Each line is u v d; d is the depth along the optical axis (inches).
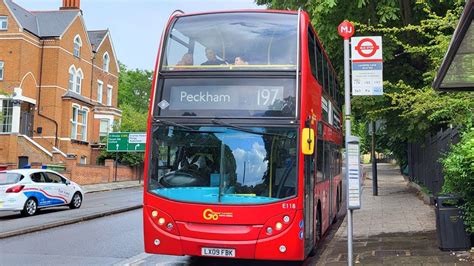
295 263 371.2
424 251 339.6
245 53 320.8
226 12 340.5
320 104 390.6
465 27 246.5
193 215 301.7
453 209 335.6
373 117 653.9
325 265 319.3
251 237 295.1
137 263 366.3
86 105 1685.5
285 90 311.9
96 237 495.5
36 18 1626.5
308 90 321.7
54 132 1523.1
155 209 308.5
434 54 432.8
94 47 1840.6
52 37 1547.7
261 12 338.0
